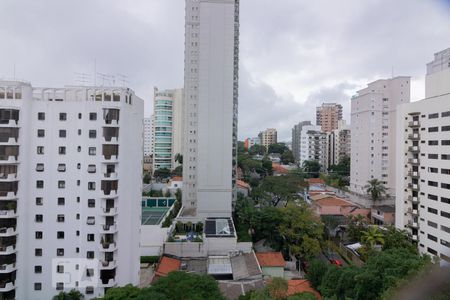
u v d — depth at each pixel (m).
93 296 44.47
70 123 44.41
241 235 71.12
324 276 44.78
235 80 92.06
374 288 37.09
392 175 98.31
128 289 36.66
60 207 44.34
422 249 63.97
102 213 44.50
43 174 44.12
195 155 91.44
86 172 44.47
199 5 85.31
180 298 34.72
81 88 45.06
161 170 151.88
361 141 104.00
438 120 60.28
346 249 66.88
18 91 43.03
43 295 44.16
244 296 42.09
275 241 67.94
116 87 45.44
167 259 60.44
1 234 41.31
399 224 70.94
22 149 43.06
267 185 97.56
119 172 45.50
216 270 57.56
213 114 82.56
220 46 82.12
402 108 71.31
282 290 41.69
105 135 44.69
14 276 42.59
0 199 41.69
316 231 63.44
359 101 105.88
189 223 79.06
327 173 158.25
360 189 104.00
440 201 59.22
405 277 32.41
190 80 90.19
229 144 82.81
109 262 44.41
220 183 82.75
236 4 92.00
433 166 61.44
